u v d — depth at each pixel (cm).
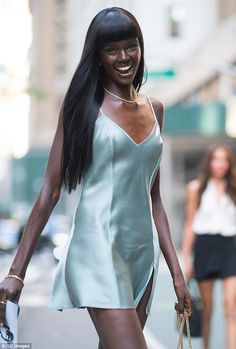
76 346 986
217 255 827
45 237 3388
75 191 428
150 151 417
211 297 834
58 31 3381
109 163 409
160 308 1491
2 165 8644
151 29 4909
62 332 1095
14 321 395
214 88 4034
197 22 4925
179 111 3819
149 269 421
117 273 402
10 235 3381
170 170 4081
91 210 410
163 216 446
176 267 438
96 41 412
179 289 434
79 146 407
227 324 822
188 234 854
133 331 391
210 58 3809
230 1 4938
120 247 409
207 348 828
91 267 404
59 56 3578
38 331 1106
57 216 4756
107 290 397
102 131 407
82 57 415
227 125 3772
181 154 4566
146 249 420
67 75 3584
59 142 416
